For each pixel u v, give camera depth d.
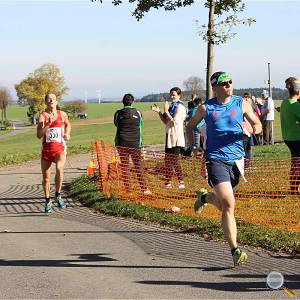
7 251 6.91
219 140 6.00
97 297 5.08
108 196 10.48
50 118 9.80
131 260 6.36
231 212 5.80
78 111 105.69
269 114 20.28
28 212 9.80
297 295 5.00
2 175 15.86
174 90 11.60
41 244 7.27
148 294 5.13
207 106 6.05
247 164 10.95
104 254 6.68
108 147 11.95
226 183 5.85
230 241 5.77
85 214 9.42
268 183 9.73
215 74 6.05
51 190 12.19
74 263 6.29
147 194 9.98
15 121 119.56
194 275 5.70
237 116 6.03
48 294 5.19
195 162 10.29
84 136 44.88
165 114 11.48
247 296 5.01
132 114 10.78
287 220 7.81
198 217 8.39
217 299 4.95
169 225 8.20
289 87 9.48
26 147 36.91
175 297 5.03
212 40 14.85
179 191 10.06
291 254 6.40
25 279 5.70
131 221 8.70
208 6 15.06
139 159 10.42
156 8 16.20
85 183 12.15
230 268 5.91
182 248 6.86
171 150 11.38
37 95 103.19
